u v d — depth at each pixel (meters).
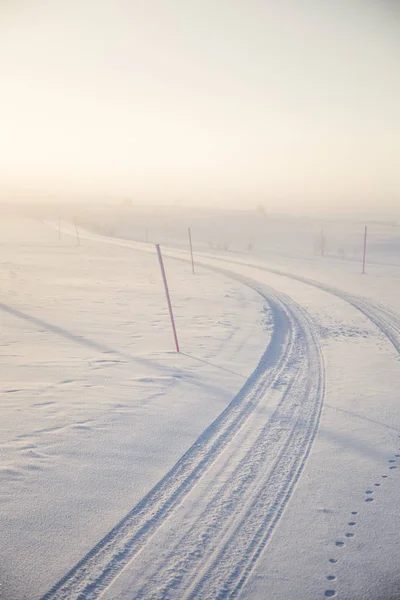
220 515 6.23
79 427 9.10
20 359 14.02
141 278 37.44
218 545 5.64
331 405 10.46
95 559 5.38
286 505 6.46
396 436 8.77
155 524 6.05
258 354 15.18
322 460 7.80
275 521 6.09
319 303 26.08
